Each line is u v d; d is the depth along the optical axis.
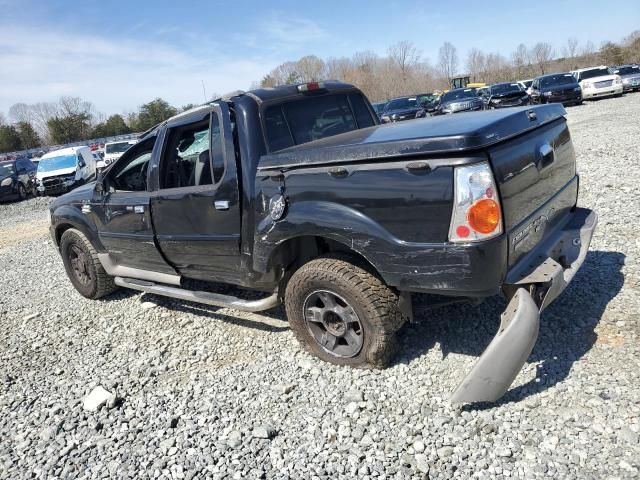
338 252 3.42
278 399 3.28
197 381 3.67
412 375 3.27
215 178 3.81
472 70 77.25
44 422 3.44
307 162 3.19
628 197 6.20
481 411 2.85
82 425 3.34
